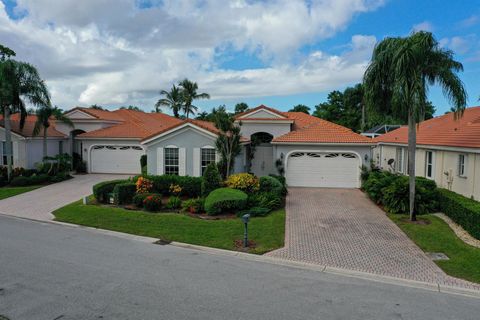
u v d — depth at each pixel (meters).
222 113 18.38
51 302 6.79
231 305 6.75
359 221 13.84
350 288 7.76
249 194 16.50
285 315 6.38
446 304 7.03
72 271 8.48
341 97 56.38
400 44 13.08
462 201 13.06
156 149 21.22
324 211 15.50
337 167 21.72
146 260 9.42
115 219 14.05
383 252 10.31
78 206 16.58
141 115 36.69
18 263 9.02
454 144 16.19
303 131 22.94
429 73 13.30
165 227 12.84
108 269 8.65
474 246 10.77
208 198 15.16
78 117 30.11
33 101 24.03
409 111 13.53
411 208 13.80
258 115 25.72
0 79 22.12
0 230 12.77
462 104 13.20
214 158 20.67
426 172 20.23
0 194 20.38
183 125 20.62
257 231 12.30
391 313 6.56
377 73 13.91
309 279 8.27
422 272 8.83
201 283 7.84
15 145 26.94
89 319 6.14
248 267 9.04
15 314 6.30
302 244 11.04
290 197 18.66
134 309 6.53
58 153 29.84
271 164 25.09
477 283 8.18
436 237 11.58
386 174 18.95
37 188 22.22
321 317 6.33
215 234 11.98
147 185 17.62
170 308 6.58
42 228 13.12
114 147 28.62
